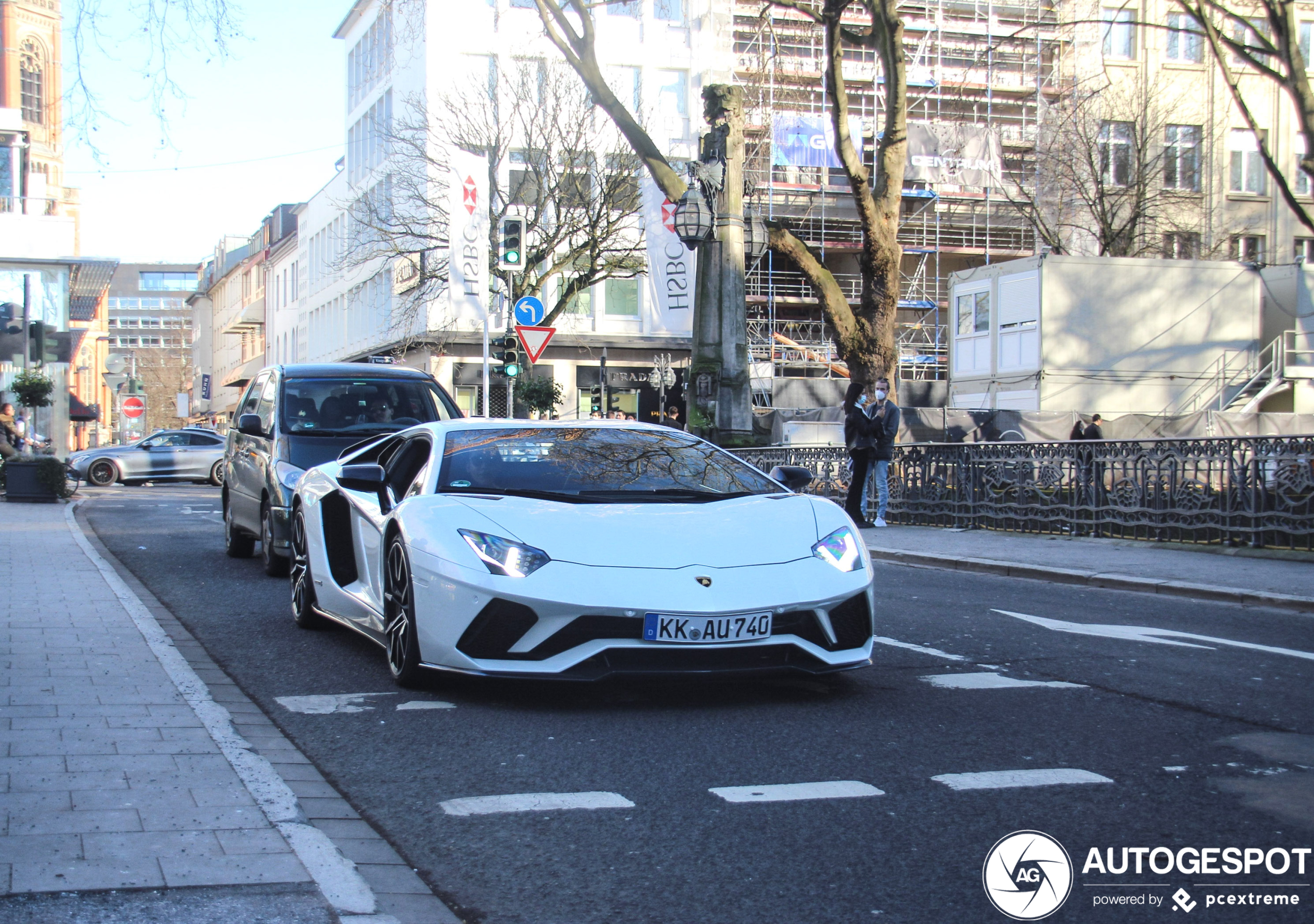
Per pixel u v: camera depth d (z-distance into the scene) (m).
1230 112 44.75
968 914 3.12
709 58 45.84
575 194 35.28
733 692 5.79
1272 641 7.67
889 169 21.28
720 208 21.58
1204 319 32.78
